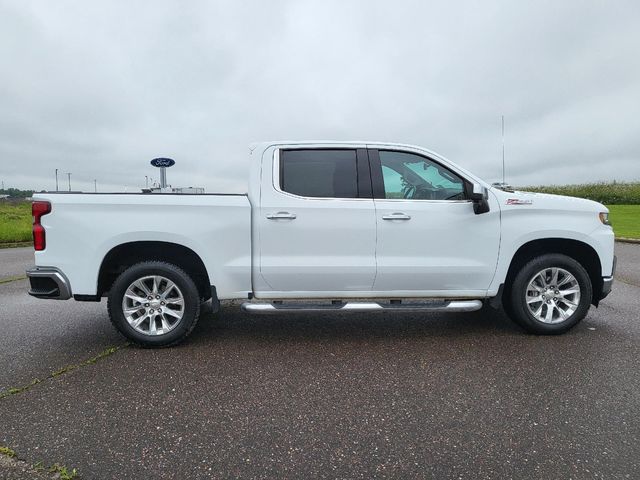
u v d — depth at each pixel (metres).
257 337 4.90
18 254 13.41
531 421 3.02
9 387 3.60
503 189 5.28
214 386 3.62
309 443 2.78
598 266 4.89
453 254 4.65
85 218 4.33
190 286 4.46
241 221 4.48
